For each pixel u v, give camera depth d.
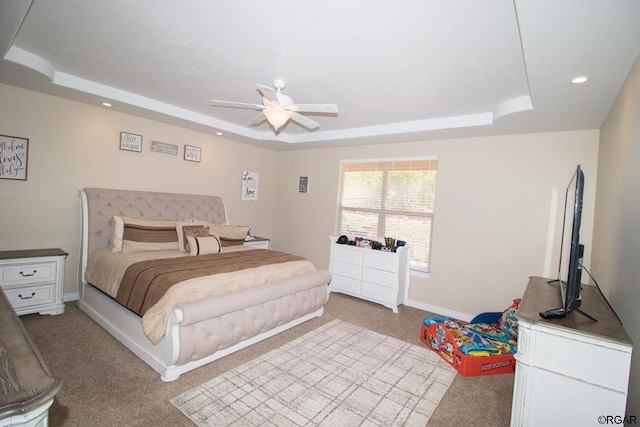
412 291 4.32
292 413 2.00
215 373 2.40
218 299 2.44
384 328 3.50
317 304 3.51
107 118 3.73
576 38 1.52
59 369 2.32
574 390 1.56
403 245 4.23
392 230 4.57
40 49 2.42
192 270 2.81
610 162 2.49
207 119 4.17
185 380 2.29
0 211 3.11
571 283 1.76
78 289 3.54
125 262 3.02
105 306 3.01
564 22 1.39
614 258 2.12
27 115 3.18
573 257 1.76
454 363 2.70
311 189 5.44
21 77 2.73
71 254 3.58
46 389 0.79
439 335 2.93
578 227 1.75
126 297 2.70
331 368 2.58
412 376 2.53
